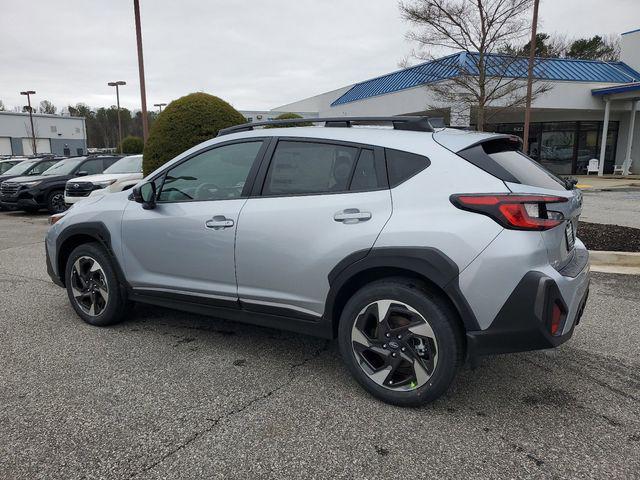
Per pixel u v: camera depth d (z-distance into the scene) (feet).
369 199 9.96
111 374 11.46
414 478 7.82
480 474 7.90
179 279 12.74
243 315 11.93
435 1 41.32
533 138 89.71
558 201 9.17
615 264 21.02
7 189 45.68
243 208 11.44
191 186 12.60
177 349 12.97
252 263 11.28
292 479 7.80
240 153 11.98
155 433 9.05
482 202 8.96
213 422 9.41
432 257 9.12
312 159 10.94
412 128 10.62
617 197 48.98
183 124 31.42
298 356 12.54
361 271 9.92
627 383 11.00
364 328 10.19
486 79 46.06
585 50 133.28
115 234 13.69
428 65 51.21
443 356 9.32
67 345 13.23
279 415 9.66
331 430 9.14
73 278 14.85
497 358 12.37
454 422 9.41
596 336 13.64
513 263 8.73
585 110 80.23
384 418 9.56
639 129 84.48
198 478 7.82
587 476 7.84
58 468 8.06
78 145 210.38
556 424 9.35
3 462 8.20
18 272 22.06
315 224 10.39
